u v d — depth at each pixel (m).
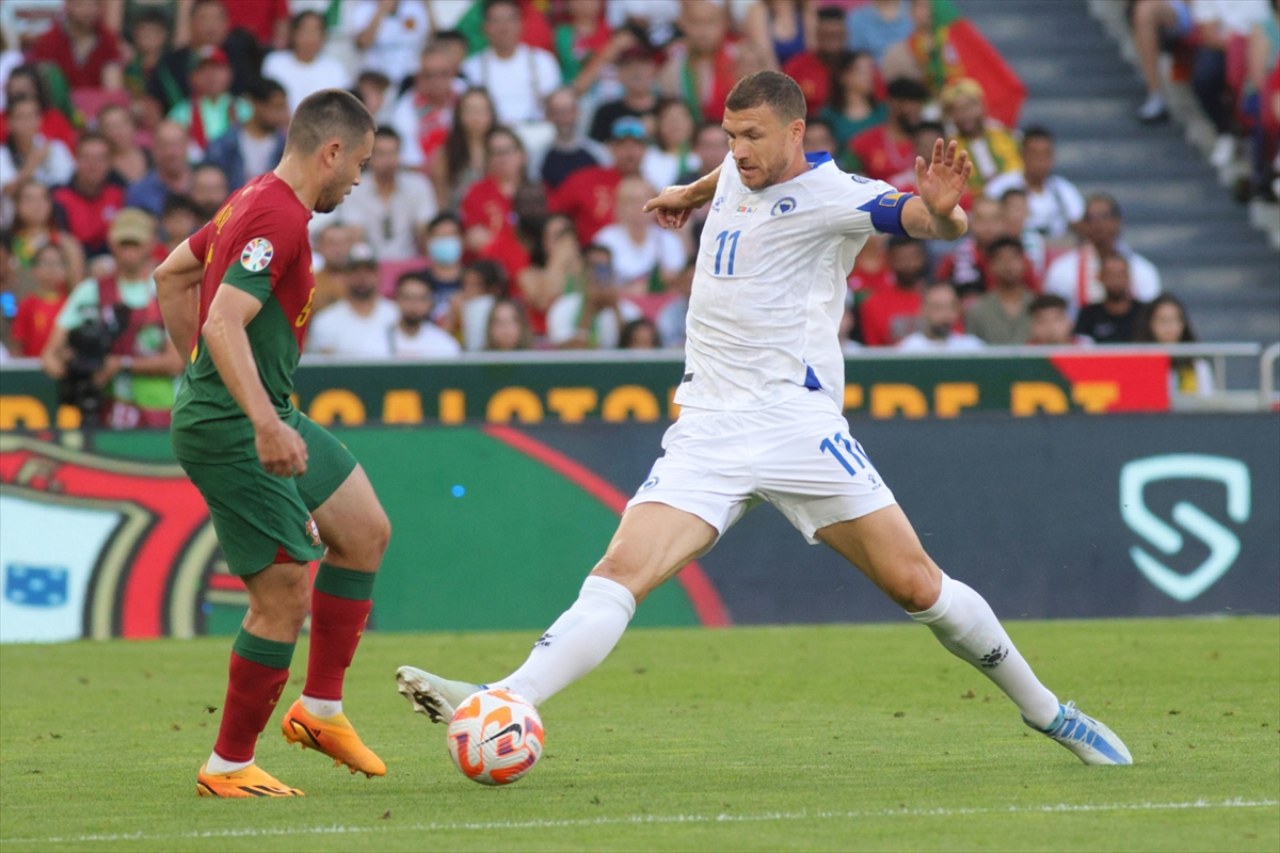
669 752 21.83
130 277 42.69
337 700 19.84
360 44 59.16
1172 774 19.25
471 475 38.06
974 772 19.66
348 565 19.75
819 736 23.22
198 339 18.80
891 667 31.20
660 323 49.41
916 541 19.11
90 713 26.55
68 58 56.72
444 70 55.06
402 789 19.02
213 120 54.06
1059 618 38.69
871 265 48.31
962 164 17.97
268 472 17.48
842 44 56.41
